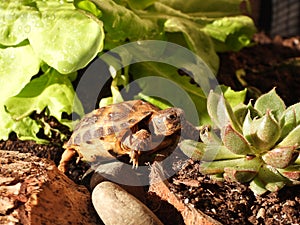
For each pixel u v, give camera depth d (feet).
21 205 0.94
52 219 0.96
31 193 0.96
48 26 1.17
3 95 1.20
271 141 1.00
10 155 1.08
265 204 1.00
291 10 2.18
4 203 0.93
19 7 1.19
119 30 1.20
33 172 1.01
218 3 1.59
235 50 1.56
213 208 0.99
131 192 1.06
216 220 0.97
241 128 1.06
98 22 1.13
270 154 0.97
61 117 1.23
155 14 1.39
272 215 0.99
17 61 1.21
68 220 0.98
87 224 1.00
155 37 1.32
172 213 1.02
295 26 2.17
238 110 1.11
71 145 1.11
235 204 1.00
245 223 0.99
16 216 0.93
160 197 1.04
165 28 1.36
